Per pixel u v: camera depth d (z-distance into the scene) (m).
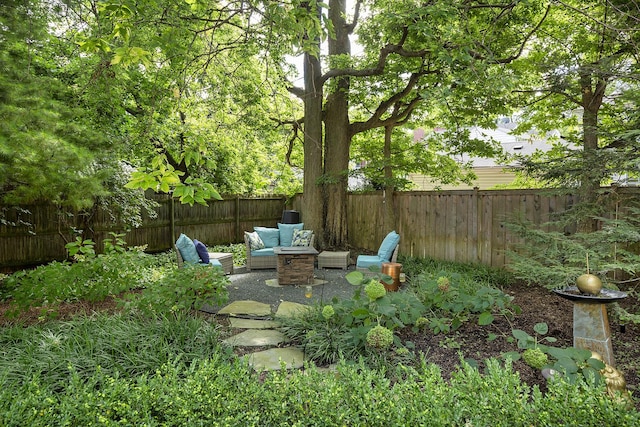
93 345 3.13
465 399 1.76
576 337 2.94
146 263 5.10
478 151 8.82
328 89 9.16
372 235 9.43
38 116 3.79
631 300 4.60
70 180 4.32
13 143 3.52
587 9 5.23
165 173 2.45
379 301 3.36
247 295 5.92
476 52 5.20
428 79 7.89
